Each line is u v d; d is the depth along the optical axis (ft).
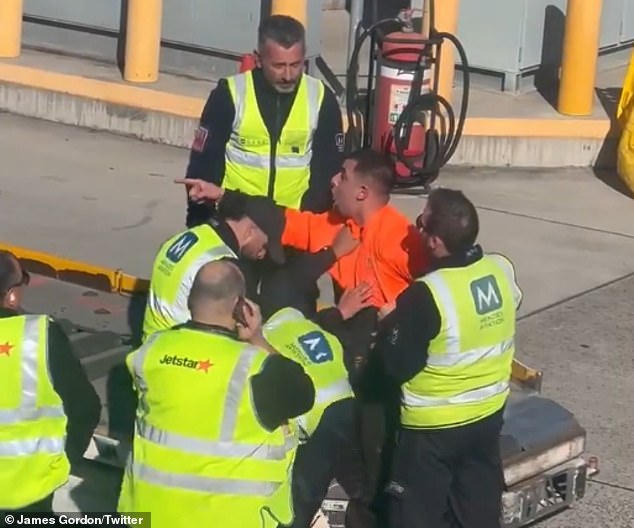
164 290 27.40
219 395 21.83
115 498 27.68
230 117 31.60
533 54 61.57
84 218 49.34
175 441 21.94
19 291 23.35
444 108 57.31
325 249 29.60
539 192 55.06
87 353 32.27
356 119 53.67
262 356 22.02
